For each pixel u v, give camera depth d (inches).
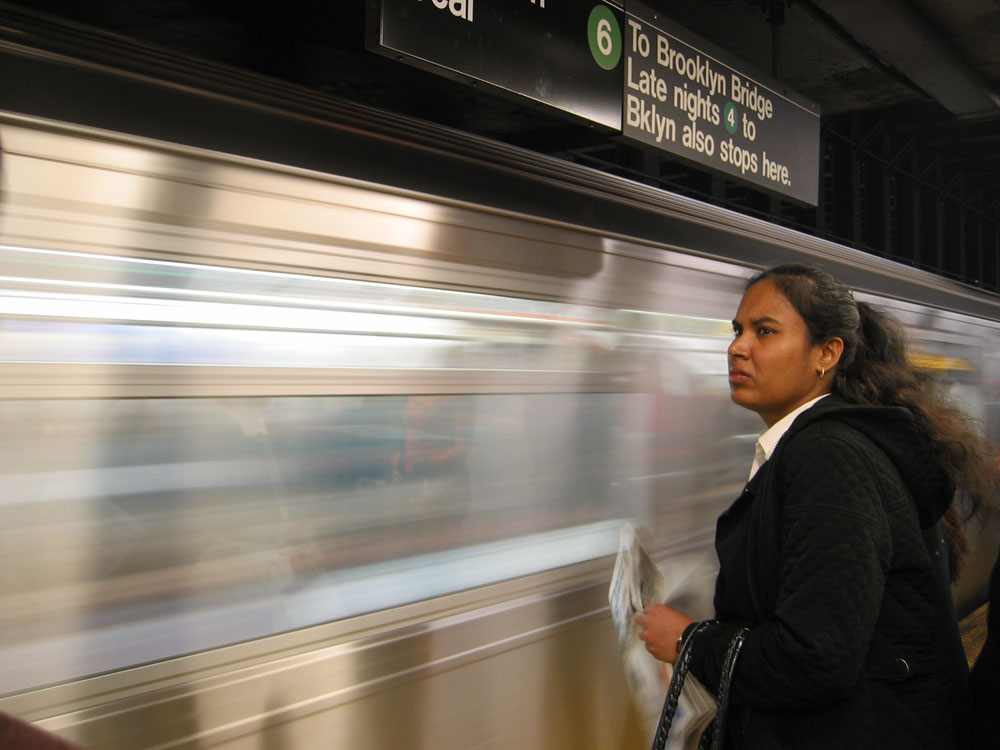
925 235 365.7
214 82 65.6
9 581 50.5
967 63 234.2
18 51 54.9
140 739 55.1
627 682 92.7
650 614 61.0
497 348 81.0
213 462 60.1
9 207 51.2
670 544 102.7
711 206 119.5
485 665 78.2
